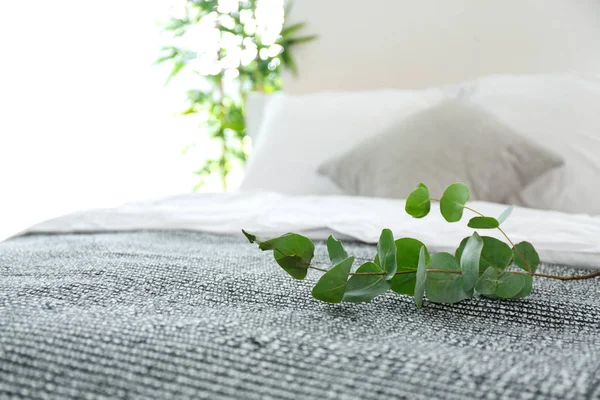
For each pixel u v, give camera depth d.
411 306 0.80
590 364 0.62
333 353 0.62
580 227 1.08
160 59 3.08
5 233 3.03
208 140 3.47
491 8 2.17
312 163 1.75
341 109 1.88
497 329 0.73
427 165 1.43
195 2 2.98
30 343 0.64
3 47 3.02
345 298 0.75
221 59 3.01
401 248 0.77
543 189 1.47
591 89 1.59
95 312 0.72
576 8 2.02
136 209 1.38
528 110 1.61
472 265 0.75
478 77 2.23
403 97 1.90
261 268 0.94
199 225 1.28
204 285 0.84
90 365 0.61
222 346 0.63
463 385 0.58
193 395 0.58
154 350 0.62
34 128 3.11
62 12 3.14
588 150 1.46
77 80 3.21
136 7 3.28
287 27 2.57
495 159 1.43
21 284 0.82
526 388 0.57
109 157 3.32
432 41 2.30
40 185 3.13
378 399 0.57
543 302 0.80
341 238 1.19
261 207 1.38
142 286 0.83
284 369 0.60
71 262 0.95
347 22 2.46
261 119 2.26
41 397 0.59
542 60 2.10
